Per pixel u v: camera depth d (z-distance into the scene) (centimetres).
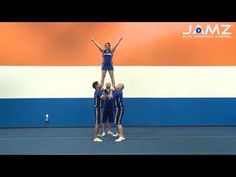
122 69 1008
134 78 1010
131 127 1011
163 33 1009
